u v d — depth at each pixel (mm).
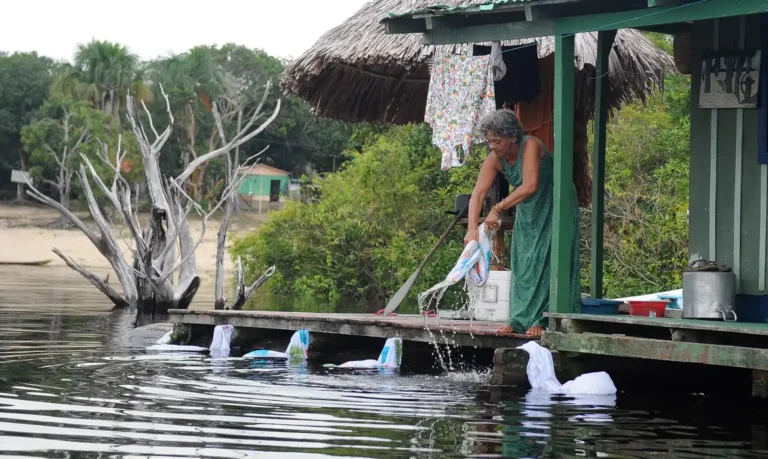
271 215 31156
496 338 9969
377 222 27891
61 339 13523
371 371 10539
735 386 9961
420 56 12602
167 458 5898
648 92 14312
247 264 31703
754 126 10930
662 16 9078
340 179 31297
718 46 11156
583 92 13578
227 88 72375
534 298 9977
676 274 18016
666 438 6996
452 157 11477
